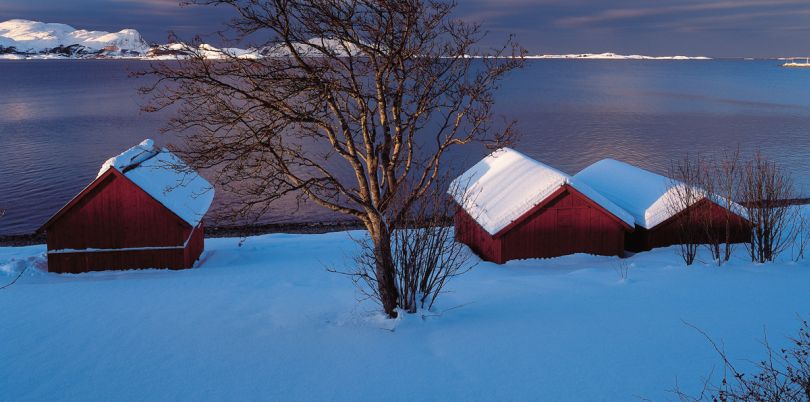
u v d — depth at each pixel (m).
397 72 14.55
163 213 26.05
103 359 12.56
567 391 10.28
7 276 24.86
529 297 17.45
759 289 16.95
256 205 47.16
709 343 12.29
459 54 14.69
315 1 13.40
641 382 10.50
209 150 13.49
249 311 16.72
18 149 79.50
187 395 10.62
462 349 12.49
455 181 30.95
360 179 14.67
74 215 25.70
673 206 26.44
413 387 10.67
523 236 25.92
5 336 14.30
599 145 84.06
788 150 79.00
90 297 19.31
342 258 27.81
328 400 10.24
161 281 22.73
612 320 14.20
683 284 18.11
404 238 14.87
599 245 26.42
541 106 142.75
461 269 24.45
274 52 13.82
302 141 75.06
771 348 11.80
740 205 26.28
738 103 152.88
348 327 14.35
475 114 15.34
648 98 168.88
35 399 10.63
